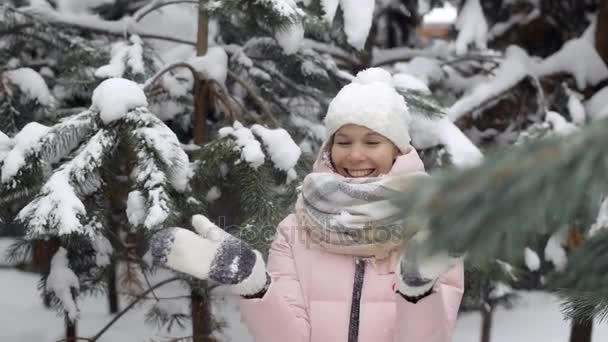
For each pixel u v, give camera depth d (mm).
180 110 3010
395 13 4352
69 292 2648
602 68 3539
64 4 3307
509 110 3715
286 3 2236
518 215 308
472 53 3703
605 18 3602
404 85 2789
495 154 323
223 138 2355
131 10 3465
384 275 1594
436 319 1251
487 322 3369
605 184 305
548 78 3570
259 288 1301
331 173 1689
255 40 3035
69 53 2840
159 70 2734
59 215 1894
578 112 3320
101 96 2168
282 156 2340
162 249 1205
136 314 4086
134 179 2113
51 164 2301
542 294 4668
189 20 3322
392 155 1758
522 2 3990
